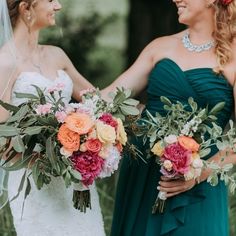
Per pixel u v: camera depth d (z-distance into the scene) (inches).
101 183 303.0
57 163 190.2
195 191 209.0
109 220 281.4
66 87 209.3
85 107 194.1
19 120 190.7
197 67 208.7
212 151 208.2
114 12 543.5
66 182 190.2
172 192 205.9
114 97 197.8
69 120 190.9
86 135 191.9
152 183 212.2
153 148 199.8
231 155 205.3
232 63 208.1
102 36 525.7
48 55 213.5
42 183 192.4
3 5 205.2
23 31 208.2
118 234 217.6
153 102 213.2
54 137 192.2
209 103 207.5
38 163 191.5
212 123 199.8
